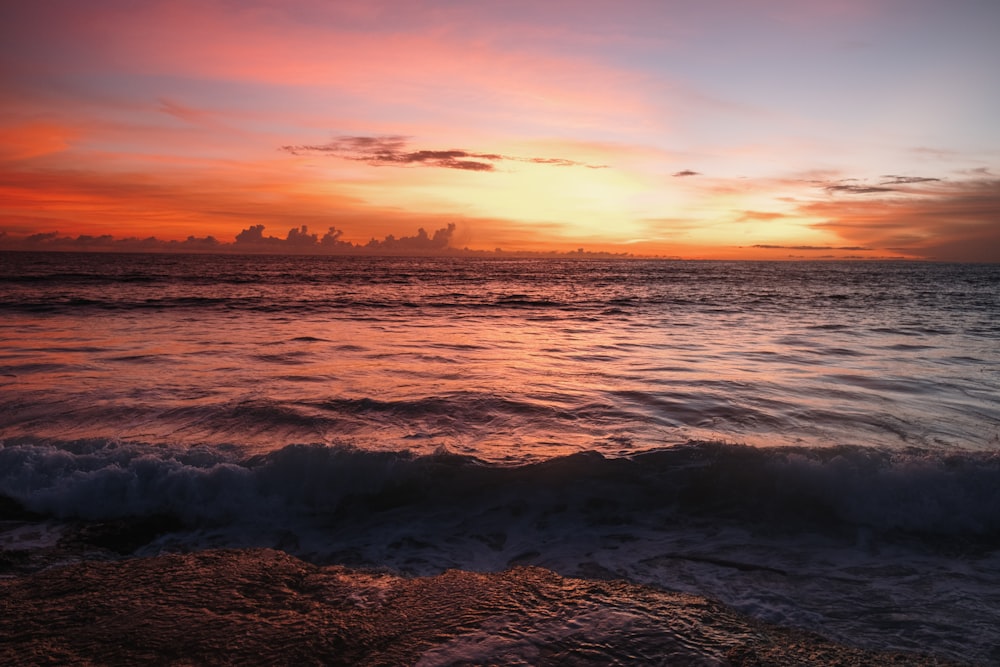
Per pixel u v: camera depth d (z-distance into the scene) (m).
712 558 4.97
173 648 2.83
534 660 2.74
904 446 7.68
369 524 5.66
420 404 9.50
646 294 44.53
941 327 22.34
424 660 2.73
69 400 9.37
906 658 2.99
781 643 3.05
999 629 3.80
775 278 81.31
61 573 3.76
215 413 8.77
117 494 5.82
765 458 6.45
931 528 5.56
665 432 8.15
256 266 97.62
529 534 5.47
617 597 3.51
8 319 20.69
